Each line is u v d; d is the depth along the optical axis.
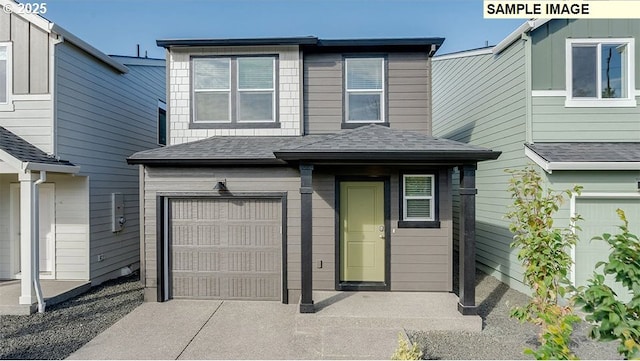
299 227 6.52
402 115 7.61
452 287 6.53
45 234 7.77
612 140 6.88
